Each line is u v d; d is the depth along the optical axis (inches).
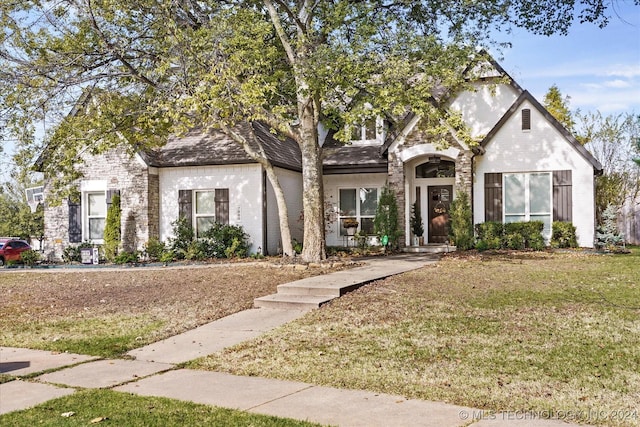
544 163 834.8
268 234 866.8
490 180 858.1
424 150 839.1
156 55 652.7
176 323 416.2
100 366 311.7
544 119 835.4
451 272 599.8
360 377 274.2
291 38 679.1
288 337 359.9
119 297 531.2
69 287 612.4
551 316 388.8
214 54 604.4
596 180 1061.1
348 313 418.0
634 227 1111.6
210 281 597.3
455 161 837.2
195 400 247.8
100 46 642.2
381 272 592.7
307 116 695.1
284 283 547.5
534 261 687.7
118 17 642.8
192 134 937.5
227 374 291.3
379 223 851.4
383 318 397.4
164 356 332.2
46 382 281.4
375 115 619.2
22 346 363.3
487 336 341.4
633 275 557.3
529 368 278.4
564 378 262.4
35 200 949.8
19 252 1021.8
